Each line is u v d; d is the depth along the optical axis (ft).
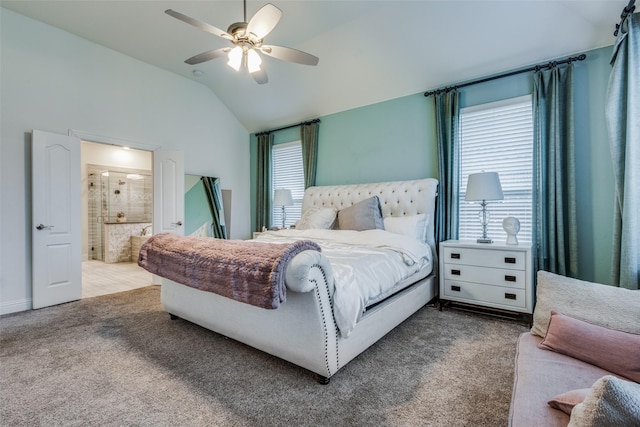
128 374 6.21
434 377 6.01
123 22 11.36
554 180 9.50
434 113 12.39
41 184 10.80
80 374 6.21
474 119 11.55
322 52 12.80
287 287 5.45
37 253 10.68
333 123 15.60
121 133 13.52
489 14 9.48
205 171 17.10
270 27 7.36
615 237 8.07
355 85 13.73
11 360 6.81
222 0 10.13
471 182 10.05
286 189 16.33
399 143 13.33
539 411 3.28
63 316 9.79
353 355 6.21
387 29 11.05
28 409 5.11
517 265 8.99
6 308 10.25
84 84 12.37
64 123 11.80
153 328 8.71
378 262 7.57
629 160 7.22
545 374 4.04
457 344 7.52
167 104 15.28
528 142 10.50
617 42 7.56
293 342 5.93
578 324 4.64
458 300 10.03
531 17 9.18
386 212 12.76
